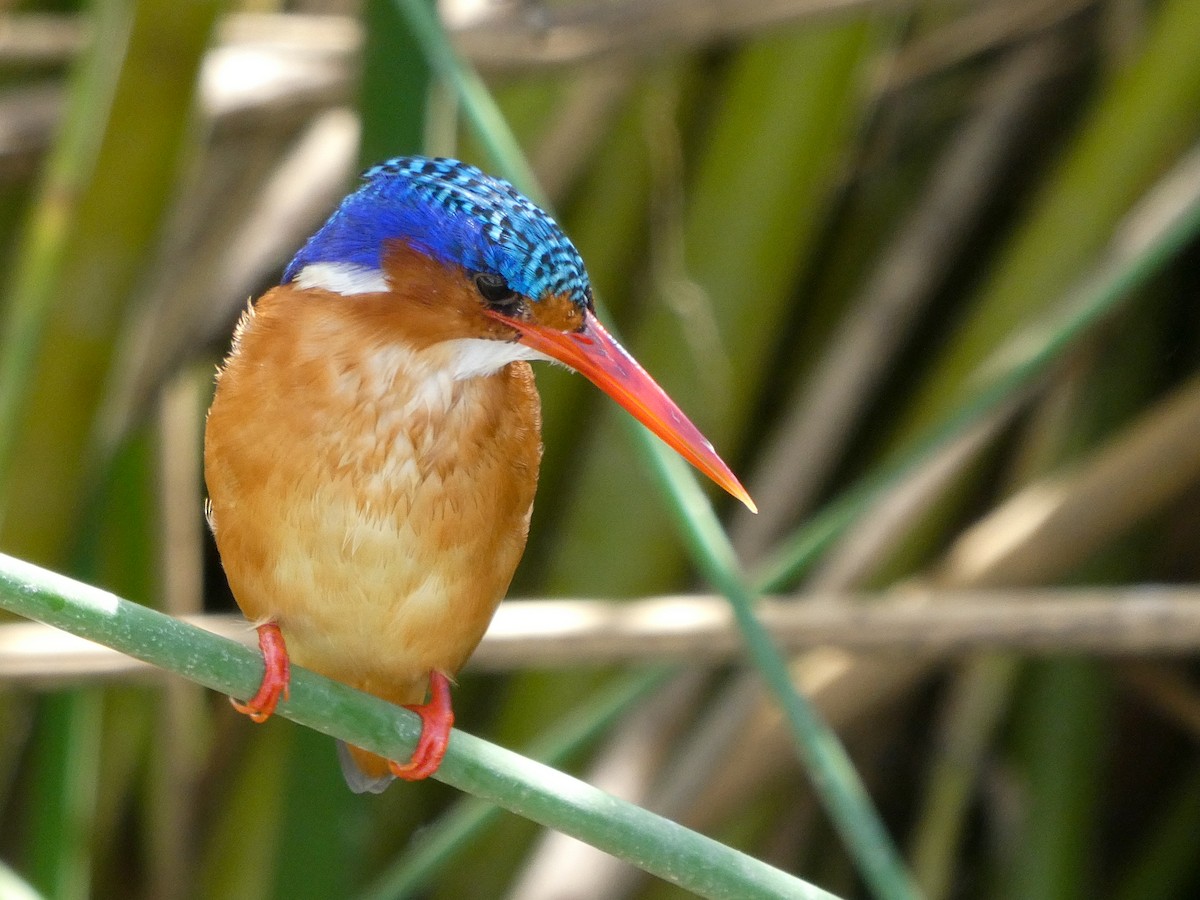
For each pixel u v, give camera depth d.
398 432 6.17
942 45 10.70
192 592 10.18
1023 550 9.44
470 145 9.98
